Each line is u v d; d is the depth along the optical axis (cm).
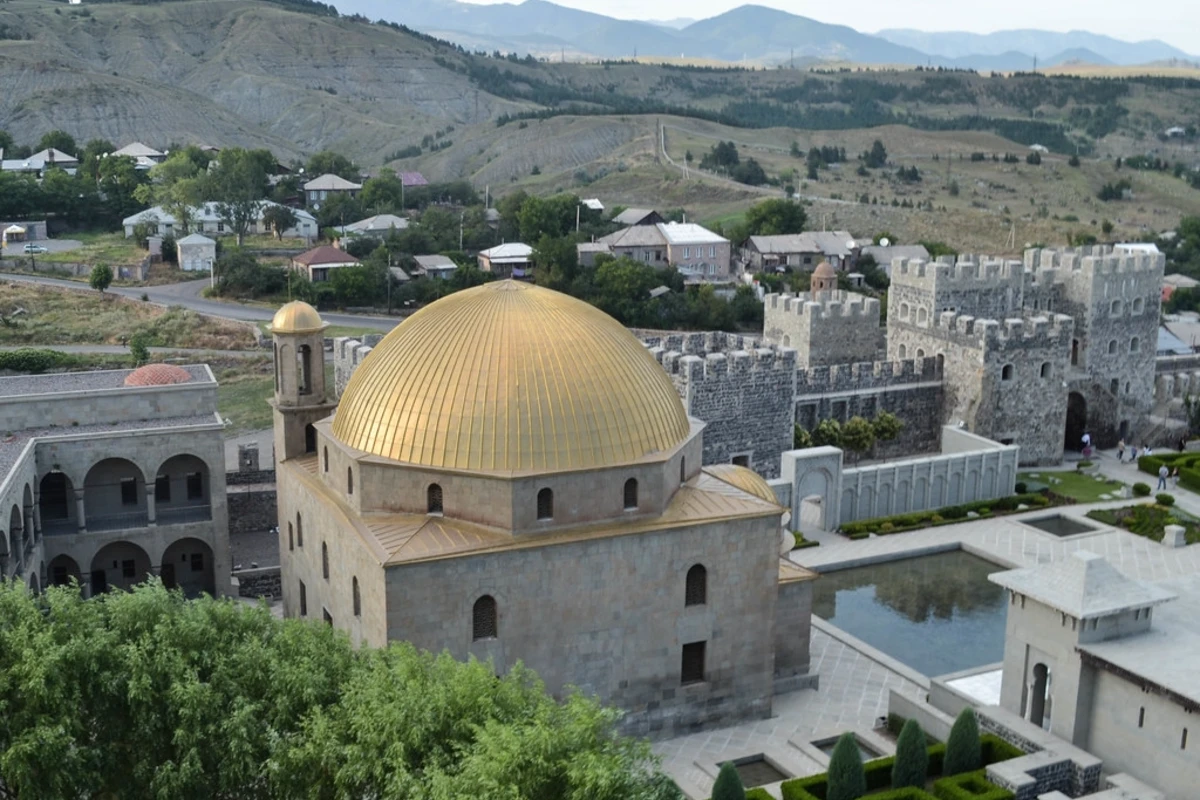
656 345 9769
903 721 5906
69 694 4322
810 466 8975
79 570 7325
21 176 19575
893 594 8094
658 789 4244
